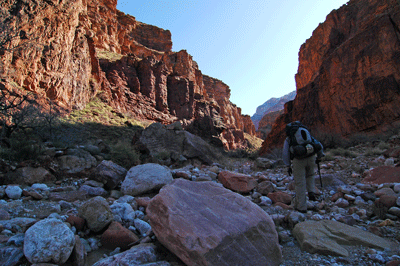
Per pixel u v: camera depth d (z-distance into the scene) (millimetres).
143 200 3990
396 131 13086
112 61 41188
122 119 31453
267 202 4363
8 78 19547
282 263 2385
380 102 14492
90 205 3020
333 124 17250
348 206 4043
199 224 2252
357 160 8219
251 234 2285
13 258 2135
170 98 48062
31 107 12758
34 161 5375
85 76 30750
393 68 14320
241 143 66625
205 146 10469
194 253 2008
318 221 3180
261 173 8047
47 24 24219
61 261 2152
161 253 2418
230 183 5156
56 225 2336
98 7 55438
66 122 21906
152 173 4809
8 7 20656
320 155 3959
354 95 15992
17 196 4023
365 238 2695
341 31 29672
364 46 15969
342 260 2336
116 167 5426
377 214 3436
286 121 22453
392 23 14922
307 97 20547
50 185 5062
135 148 9438
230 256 2066
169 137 9914
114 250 2607
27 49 21438
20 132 10062
